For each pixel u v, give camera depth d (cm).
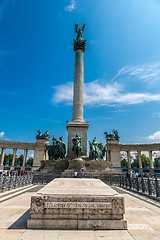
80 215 570
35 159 7488
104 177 2556
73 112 3797
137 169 6719
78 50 4241
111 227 559
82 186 773
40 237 491
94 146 3328
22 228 557
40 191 627
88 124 3591
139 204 1020
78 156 3055
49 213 570
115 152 7419
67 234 513
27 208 856
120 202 583
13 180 1683
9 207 879
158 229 573
